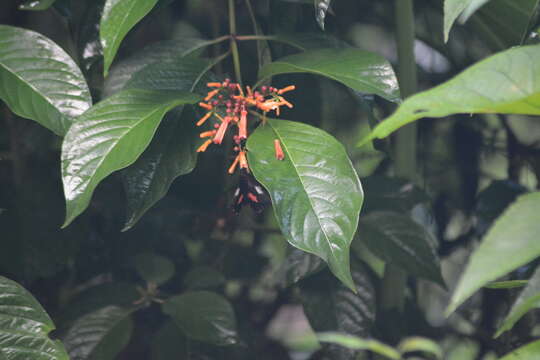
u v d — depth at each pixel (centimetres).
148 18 158
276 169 141
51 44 147
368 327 162
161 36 193
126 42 159
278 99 146
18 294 145
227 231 180
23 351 144
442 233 204
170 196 180
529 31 149
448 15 133
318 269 161
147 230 177
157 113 143
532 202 124
